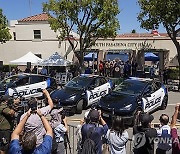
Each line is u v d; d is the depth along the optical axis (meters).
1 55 31.27
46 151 3.44
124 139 5.06
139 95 11.34
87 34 23.80
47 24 31.00
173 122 4.98
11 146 3.53
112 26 23.34
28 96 14.52
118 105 10.52
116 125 5.09
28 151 3.40
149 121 5.09
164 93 13.26
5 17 27.06
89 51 29.91
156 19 20.00
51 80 15.85
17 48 31.22
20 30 31.56
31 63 23.16
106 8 22.02
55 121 6.06
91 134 4.77
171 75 26.78
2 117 5.88
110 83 14.58
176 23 19.97
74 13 22.97
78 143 5.19
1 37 26.58
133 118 10.32
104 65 26.34
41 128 5.16
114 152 5.04
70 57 30.19
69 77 22.64
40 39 30.80
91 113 5.05
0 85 14.15
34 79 15.00
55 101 6.66
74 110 12.34
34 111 4.05
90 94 13.05
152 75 25.14
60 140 6.03
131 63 28.22
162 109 13.45
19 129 3.87
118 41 29.59
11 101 6.32
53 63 22.78
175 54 29.14
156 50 29.12
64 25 23.73
